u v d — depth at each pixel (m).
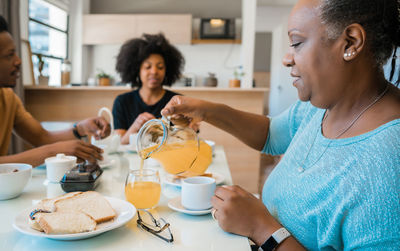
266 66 6.40
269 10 5.11
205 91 2.93
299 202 0.62
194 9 4.84
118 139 1.51
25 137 1.61
